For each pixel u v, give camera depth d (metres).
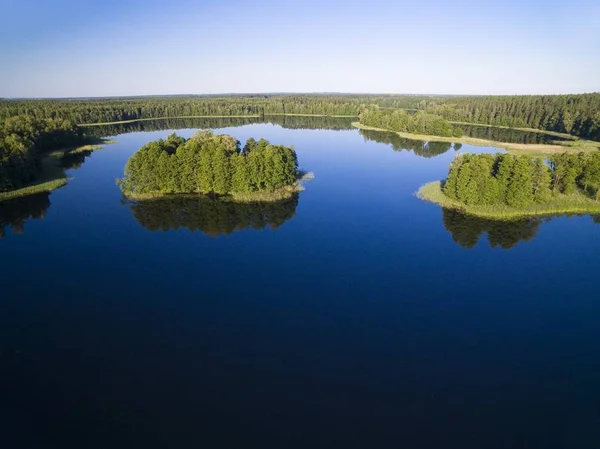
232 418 43.72
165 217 100.75
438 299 65.75
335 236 88.88
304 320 60.47
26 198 115.19
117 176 138.88
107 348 54.47
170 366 51.25
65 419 43.75
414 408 45.31
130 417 43.91
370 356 53.12
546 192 104.56
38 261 78.38
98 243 86.38
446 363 52.12
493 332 58.03
